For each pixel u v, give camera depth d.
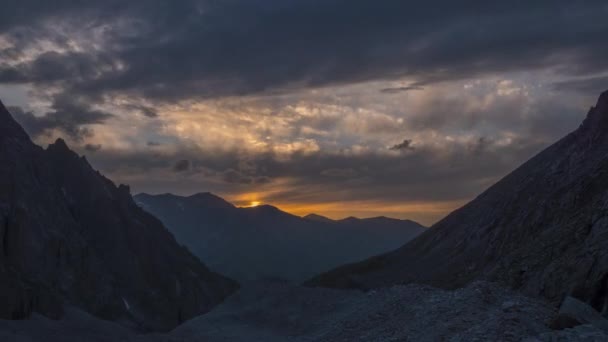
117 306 88.81
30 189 89.00
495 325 22.39
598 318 22.28
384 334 29.45
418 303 32.53
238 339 42.59
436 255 86.19
